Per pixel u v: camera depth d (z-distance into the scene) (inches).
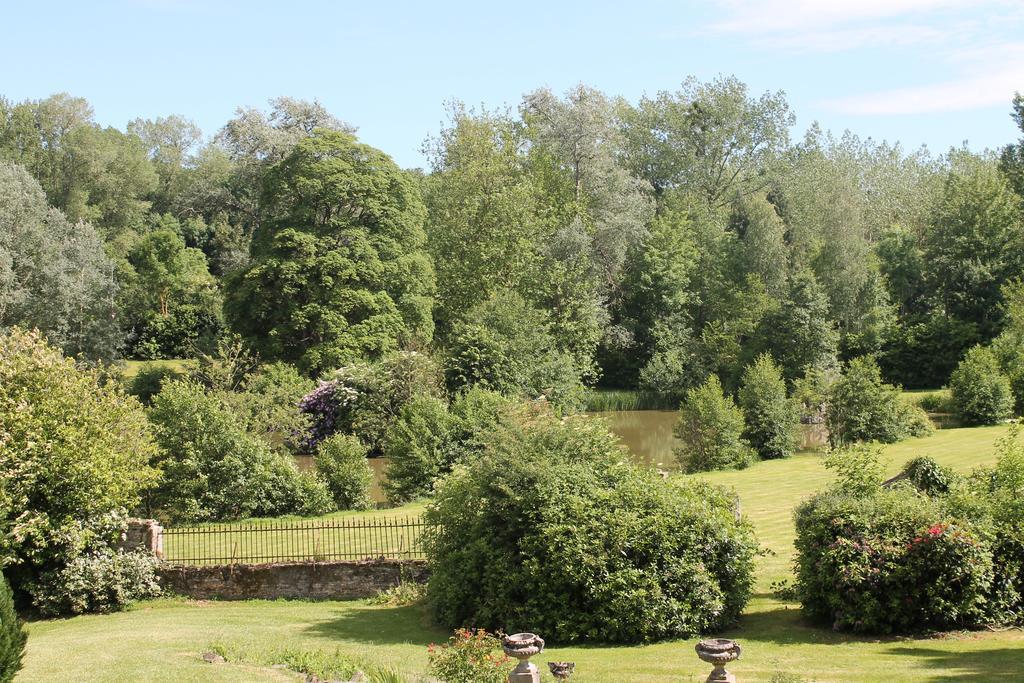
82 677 522.3
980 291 2508.6
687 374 2476.6
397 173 2148.1
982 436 1523.1
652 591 633.0
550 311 2144.4
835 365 2230.6
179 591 824.9
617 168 2628.0
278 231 2046.0
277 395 1475.1
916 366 2502.5
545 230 2354.8
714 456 1461.6
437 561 729.6
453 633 665.0
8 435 762.8
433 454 1262.3
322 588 818.2
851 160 3587.6
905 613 612.7
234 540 943.7
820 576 627.2
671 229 2689.5
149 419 1161.4
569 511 669.9
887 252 2760.8
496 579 673.0
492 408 1309.1
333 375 1596.9
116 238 2805.1
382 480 1390.3
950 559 601.6
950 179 2706.7
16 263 1963.6
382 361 1583.4
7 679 447.5
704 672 519.8
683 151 3063.5
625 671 532.7
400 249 2091.5
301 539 941.2
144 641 629.0
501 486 680.4
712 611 640.4
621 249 2512.3
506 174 2386.8
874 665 520.4
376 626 693.3
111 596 796.0
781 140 3085.6
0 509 745.6
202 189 3255.4
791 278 2432.3
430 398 1347.2
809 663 534.3
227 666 544.1
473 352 1642.5
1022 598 622.8
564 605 650.2
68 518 785.6
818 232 2655.0
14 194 1983.3
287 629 683.4
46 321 1950.1
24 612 788.0
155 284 2787.9
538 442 732.0
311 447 1536.7
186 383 1216.2
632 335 2568.9
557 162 2559.1
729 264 2647.6
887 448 1486.2
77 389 821.9
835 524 634.2
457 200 2333.9
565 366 1756.9
